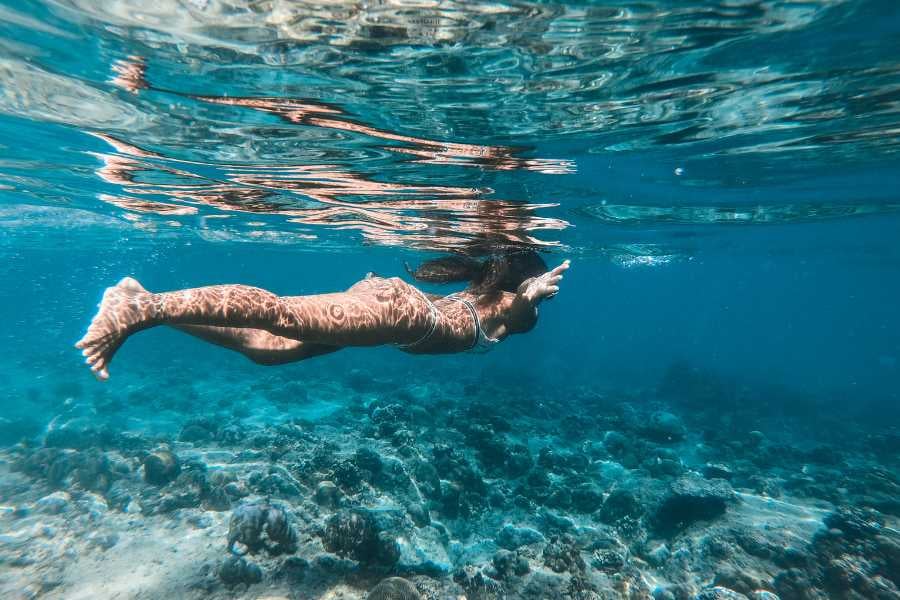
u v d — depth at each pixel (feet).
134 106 23.95
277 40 17.37
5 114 26.91
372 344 11.08
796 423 87.86
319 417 63.98
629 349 240.94
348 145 27.96
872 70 20.42
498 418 54.44
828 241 83.92
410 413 53.06
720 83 21.29
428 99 21.90
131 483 37.22
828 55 19.16
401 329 11.15
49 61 19.70
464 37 17.07
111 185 43.62
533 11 15.64
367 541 27.66
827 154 33.12
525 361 144.05
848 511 31.68
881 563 28.17
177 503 33.50
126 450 44.50
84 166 37.42
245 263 179.63
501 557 28.68
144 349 127.65
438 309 13.14
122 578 26.21
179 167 34.83
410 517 33.73
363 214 46.57
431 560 30.12
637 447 54.65
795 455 60.75
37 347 130.82
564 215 46.47
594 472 46.78
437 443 43.24
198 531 30.63
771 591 28.35
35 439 50.78
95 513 32.60
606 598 26.53
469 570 27.78
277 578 25.96
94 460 37.83
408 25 16.34
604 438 59.11
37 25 17.10
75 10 16.07
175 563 27.45
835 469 56.39
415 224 47.73
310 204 44.93
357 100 22.09
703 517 36.17
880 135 29.17
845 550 29.58
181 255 141.08
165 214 59.98
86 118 26.17
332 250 105.09
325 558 27.20
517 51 18.07
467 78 19.99
